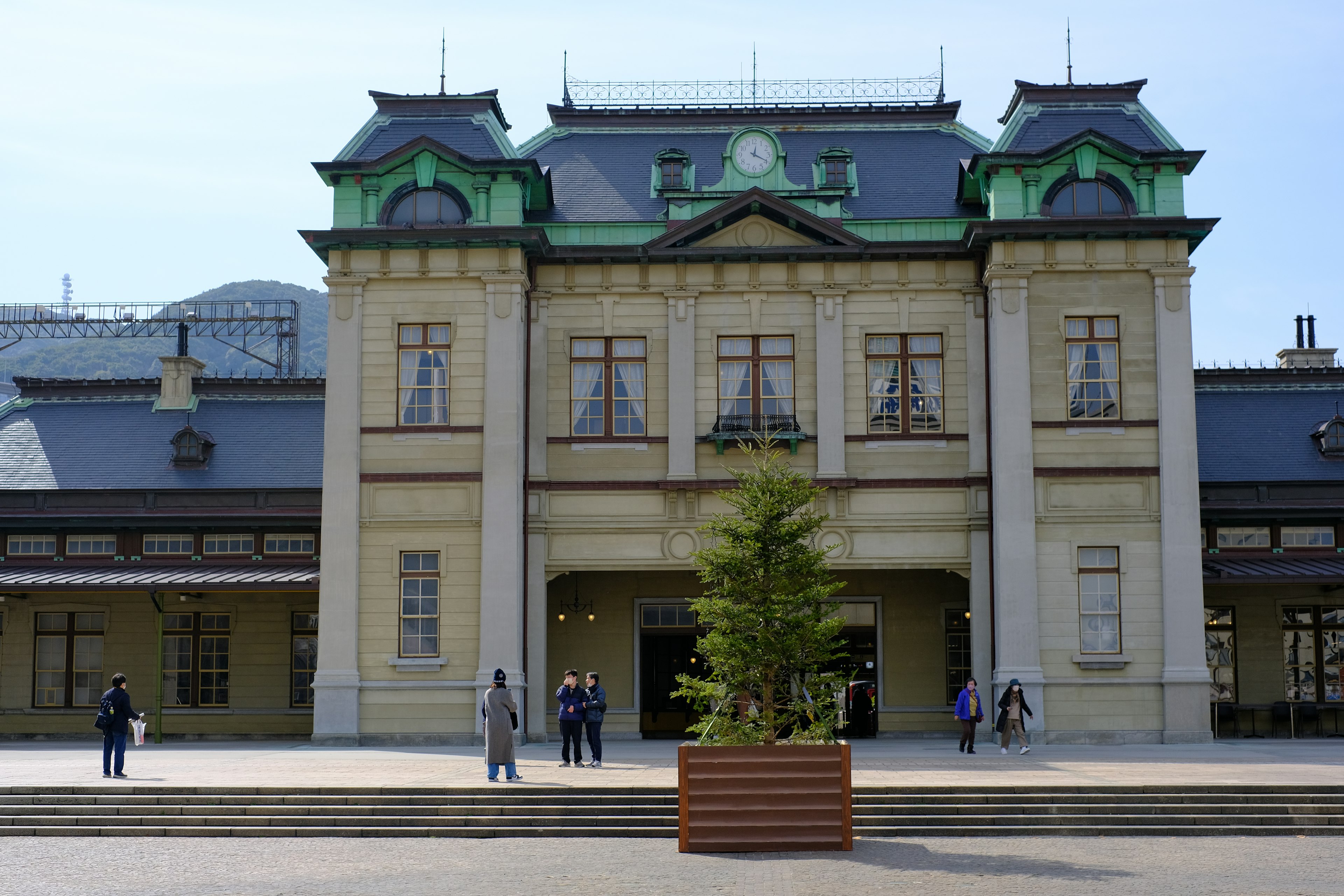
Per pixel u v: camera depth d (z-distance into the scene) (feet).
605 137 119.65
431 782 71.26
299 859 57.06
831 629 63.05
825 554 65.77
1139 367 103.40
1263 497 111.96
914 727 111.45
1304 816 64.49
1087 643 101.24
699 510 106.01
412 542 102.63
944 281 107.45
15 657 117.60
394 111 110.11
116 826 64.85
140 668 117.39
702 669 113.39
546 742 104.12
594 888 49.65
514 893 48.85
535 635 104.53
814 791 58.59
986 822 64.13
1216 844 60.64
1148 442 102.68
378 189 106.11
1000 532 101.81
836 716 64.69
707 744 60.90
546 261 108.17
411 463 103.19
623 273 108.37
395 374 104.17
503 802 66.59
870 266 107.86
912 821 64.08
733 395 107.45
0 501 117.80
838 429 106.01
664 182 113.60
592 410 107.45
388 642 101.71
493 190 105.60
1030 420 102.73
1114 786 67.51
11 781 72.13
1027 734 99.91
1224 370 122.52
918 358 107.24
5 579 110.93
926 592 112.98
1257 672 112.16
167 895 48.93
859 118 120.37
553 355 107.96
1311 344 142.00
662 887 49.73
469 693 100.89
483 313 104.53
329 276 104.63
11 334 187.11
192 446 120.16
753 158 110.42
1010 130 108.47
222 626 118.01
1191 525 101.55
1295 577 104.94
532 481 105.60
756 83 122.83
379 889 49.96
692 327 107.65
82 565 116.26
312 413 124.57
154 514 115.85
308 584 108.17
